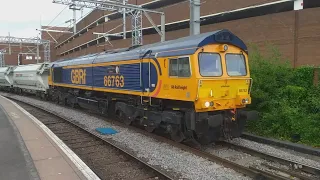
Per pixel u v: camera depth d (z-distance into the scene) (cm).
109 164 859
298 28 2078
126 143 1073
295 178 741
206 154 888
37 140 961
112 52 1549
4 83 4153
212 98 938
